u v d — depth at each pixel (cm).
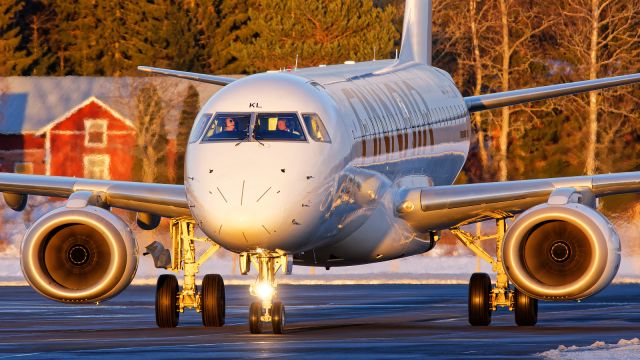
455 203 9450
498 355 7181
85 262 8906
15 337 8569
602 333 8731
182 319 10300
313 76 9506
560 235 8731
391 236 9619
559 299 8625
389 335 8525
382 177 9469
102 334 8788
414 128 10556
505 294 9575
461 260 18425
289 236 7981
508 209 9350
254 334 8531
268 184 7925
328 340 8112
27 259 8769
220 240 7962
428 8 13400
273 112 8406
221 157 8081
